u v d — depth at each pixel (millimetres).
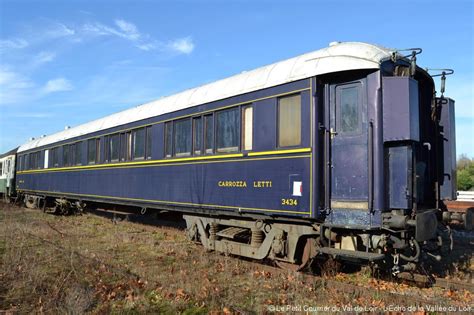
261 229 7664
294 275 6750
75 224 13578
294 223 7109
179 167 9492
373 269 6883
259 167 7395
